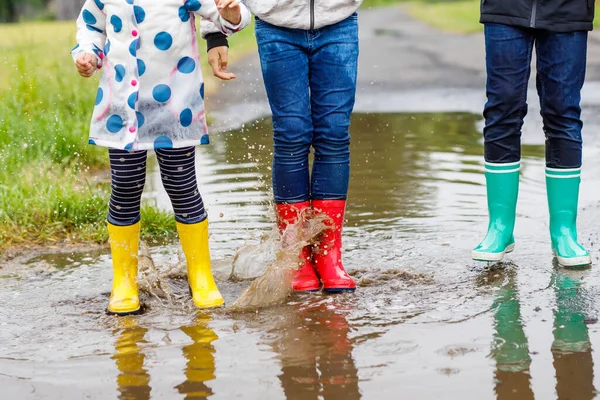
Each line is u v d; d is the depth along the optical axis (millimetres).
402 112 10219
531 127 8797
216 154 7574
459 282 4070
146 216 5305
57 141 7367
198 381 3031
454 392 2877
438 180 6375
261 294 3871
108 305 3846
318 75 4070
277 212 4160
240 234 5059
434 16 28719
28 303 3986
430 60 16000
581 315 3549
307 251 4090
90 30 3828
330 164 4070
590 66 13711
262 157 7398
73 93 8961
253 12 3969
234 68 14922
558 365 3062
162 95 3777
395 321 3555
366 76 14094
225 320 3672
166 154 3879
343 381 2988
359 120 9609
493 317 3557
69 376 3109
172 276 4336
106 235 5148
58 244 5078
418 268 4328
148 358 3252
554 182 4328
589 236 4754
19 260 4770
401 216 5387
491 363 3096
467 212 5453
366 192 6043
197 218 3928
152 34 3732
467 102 10969
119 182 3818
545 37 4242
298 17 3938
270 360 3193
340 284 3996
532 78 12242
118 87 3734
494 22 4234
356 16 4109
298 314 3707
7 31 16047
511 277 4109
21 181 5996
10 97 8539
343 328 3496
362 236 4961
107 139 3797
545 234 4875
